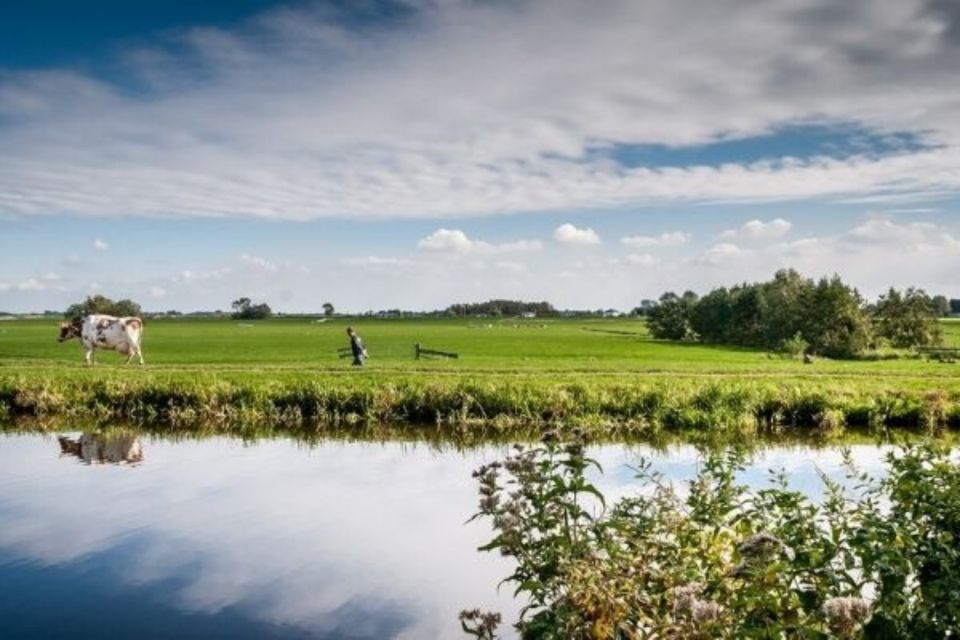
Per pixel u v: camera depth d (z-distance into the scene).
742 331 79.06
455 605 10.37
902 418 27.25
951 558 5.74
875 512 6.92
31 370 34.28
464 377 33.38
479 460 20.95
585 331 127.00
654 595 6.05
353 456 21.62
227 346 68.56
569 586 6.02
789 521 6.80
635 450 22.36
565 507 6.84
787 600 5.37
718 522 7.33
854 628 4.80
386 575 11.53
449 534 13.58
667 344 78.31
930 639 5.28
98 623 9.80
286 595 10.76
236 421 27.77
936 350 63.19
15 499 16.22
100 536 13.54
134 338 41.75
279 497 16.42
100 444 23.33
